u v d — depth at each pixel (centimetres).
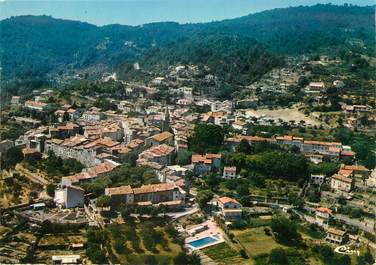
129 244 19250
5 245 19412
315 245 19388
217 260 18575
